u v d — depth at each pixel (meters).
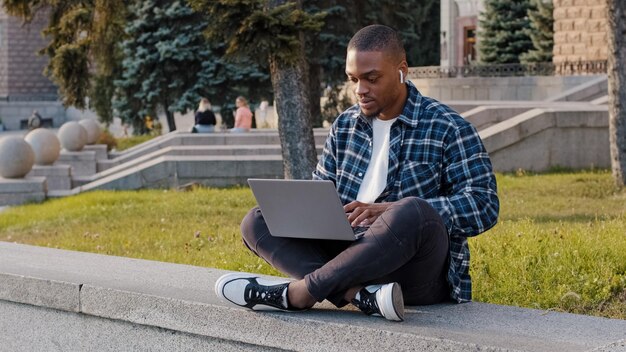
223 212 12.80
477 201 4.36
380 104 4.45
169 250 9.52
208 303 4.68
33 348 5.54
